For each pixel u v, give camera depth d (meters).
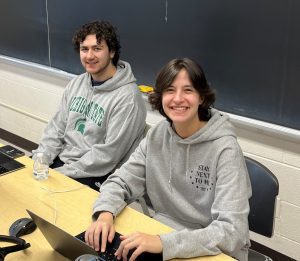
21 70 3.65
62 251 1.26
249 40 2.14
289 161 2.20
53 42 3.27
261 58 2.12
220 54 2.27
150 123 2.73
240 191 1.36
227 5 2.17
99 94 2.22
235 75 2.25
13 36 3.61
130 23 2.67
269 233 1.65
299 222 2.27
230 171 1.39
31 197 1.57
